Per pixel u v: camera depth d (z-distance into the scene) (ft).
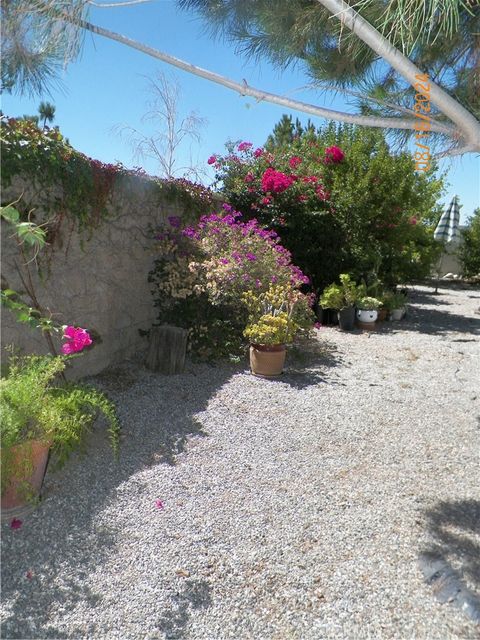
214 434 11.71
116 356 16.03
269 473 10.00
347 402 14.34
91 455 10.27
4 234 10.90
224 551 7.54
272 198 26.78
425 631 6.11
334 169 30.40
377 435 12.10
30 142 11.12
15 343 11.44
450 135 7.33
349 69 8.58
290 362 18.45
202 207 21.08
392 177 29.32
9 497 7.93
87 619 6.18
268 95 7.30
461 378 17.39
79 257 13.66
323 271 28.99
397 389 15.83
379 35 6.01
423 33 6.40
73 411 9.30
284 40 8.19
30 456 7.90
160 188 17.43
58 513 8.29
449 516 8.67
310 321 20.07
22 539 7.58
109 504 8.64
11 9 6.02
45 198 11.93
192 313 17.34
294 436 11.83
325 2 5.92
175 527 8.08
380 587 6.84
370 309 26.32
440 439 11.98
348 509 8.79
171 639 5.95
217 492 9.21
